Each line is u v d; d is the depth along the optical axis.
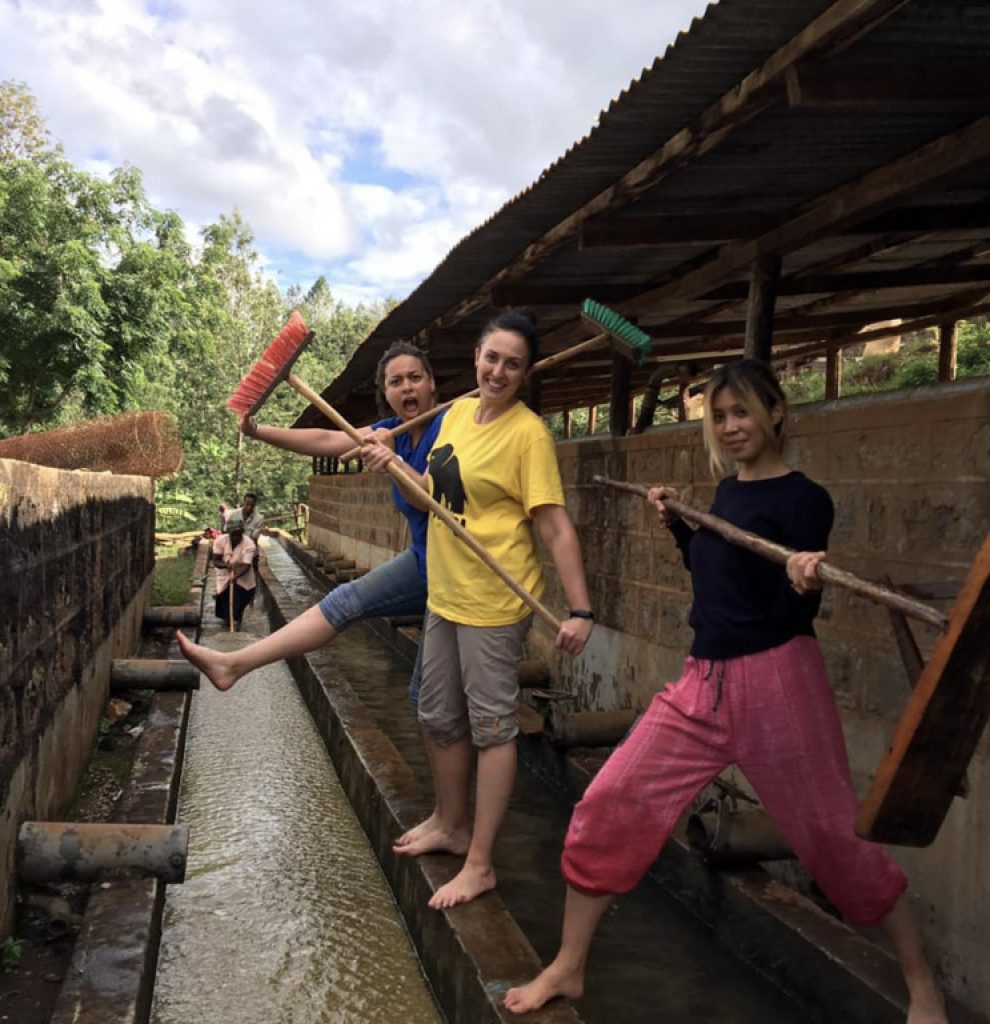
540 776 5.05
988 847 2.55
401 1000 3.02
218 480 30.50
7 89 17.58
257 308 36.81
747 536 2.15
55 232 16.09
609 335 2.88
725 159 3.38
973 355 13.09
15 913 3.04
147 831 3.29
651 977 2.99
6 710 2.93
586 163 3.42
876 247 4.98
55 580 3.87
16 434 16.73
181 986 3.07
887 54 2.53
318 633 3.27
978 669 1.60
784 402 2.31
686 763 2.26
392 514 12.16
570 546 2.91
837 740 2.20
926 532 2.91
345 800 4.98
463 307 5.80
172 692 6.22
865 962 2.62
